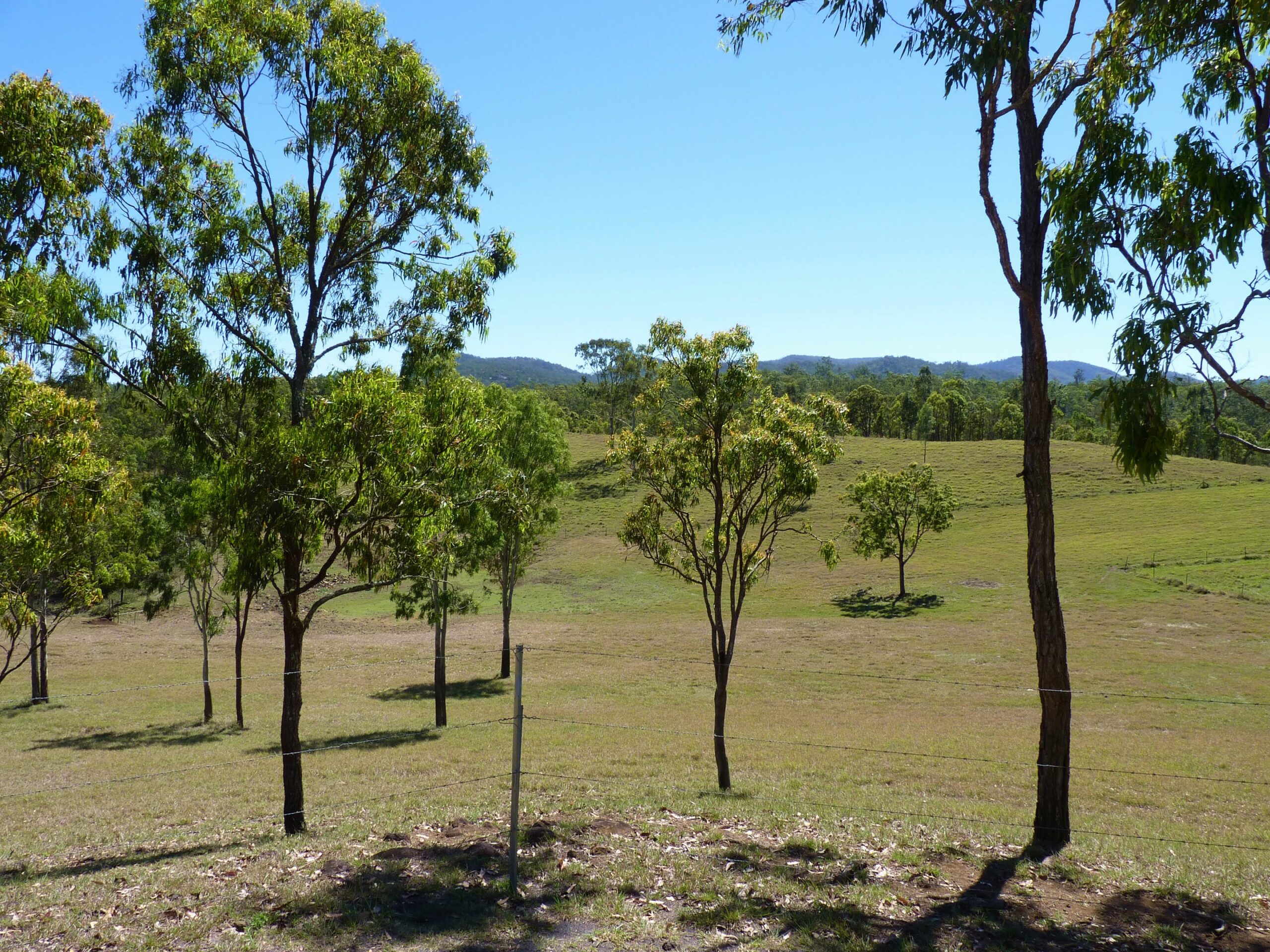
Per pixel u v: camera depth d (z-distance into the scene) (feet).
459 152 53.11
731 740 82.43
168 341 48.88
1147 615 177.68
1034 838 38.27
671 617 201.46
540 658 155.74
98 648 172.96
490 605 219.00
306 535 43.06
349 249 53.93
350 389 42.37
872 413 542.98
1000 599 203.72
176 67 47.96
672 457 57.93
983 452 394.11
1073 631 165.99
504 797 49.93
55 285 43.68
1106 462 369.50
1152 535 260.42
